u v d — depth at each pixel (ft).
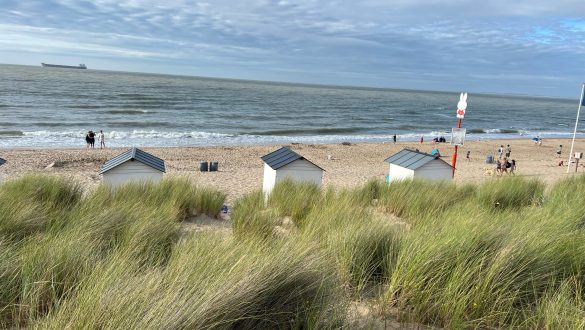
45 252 10.57
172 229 16.06
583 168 91.04
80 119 149.59
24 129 120.78
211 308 7.06
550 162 105.70
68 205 21.68
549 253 11.39
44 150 86.12
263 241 14.25
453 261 10.47
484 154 119.75
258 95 392.88
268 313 8.05
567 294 9.77
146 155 30.14
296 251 9.96
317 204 22.45
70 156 80.48
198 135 132.77
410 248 11.48
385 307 9.59
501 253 10.58
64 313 7.23
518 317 9.18
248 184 56.29
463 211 18.62
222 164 82.38
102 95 253.03
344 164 89.97
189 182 28.30
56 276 9.64
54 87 291.38
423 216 20.31
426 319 9.31
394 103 415.03
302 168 30.30
